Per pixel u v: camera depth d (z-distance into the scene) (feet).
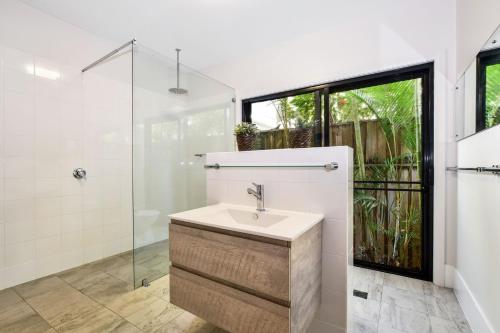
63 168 7.48
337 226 4.29
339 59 7.63
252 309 3.56
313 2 6.60
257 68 9.31
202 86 9.34
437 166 6.31
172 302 4.51
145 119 7.59
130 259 8.41
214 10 6.93
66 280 6.82
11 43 6.43
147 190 7.61
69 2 6.55
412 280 6.81
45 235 7.10
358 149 7.82
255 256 3.50
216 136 9.73
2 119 6.30
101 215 8.42
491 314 3.94
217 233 3.92
